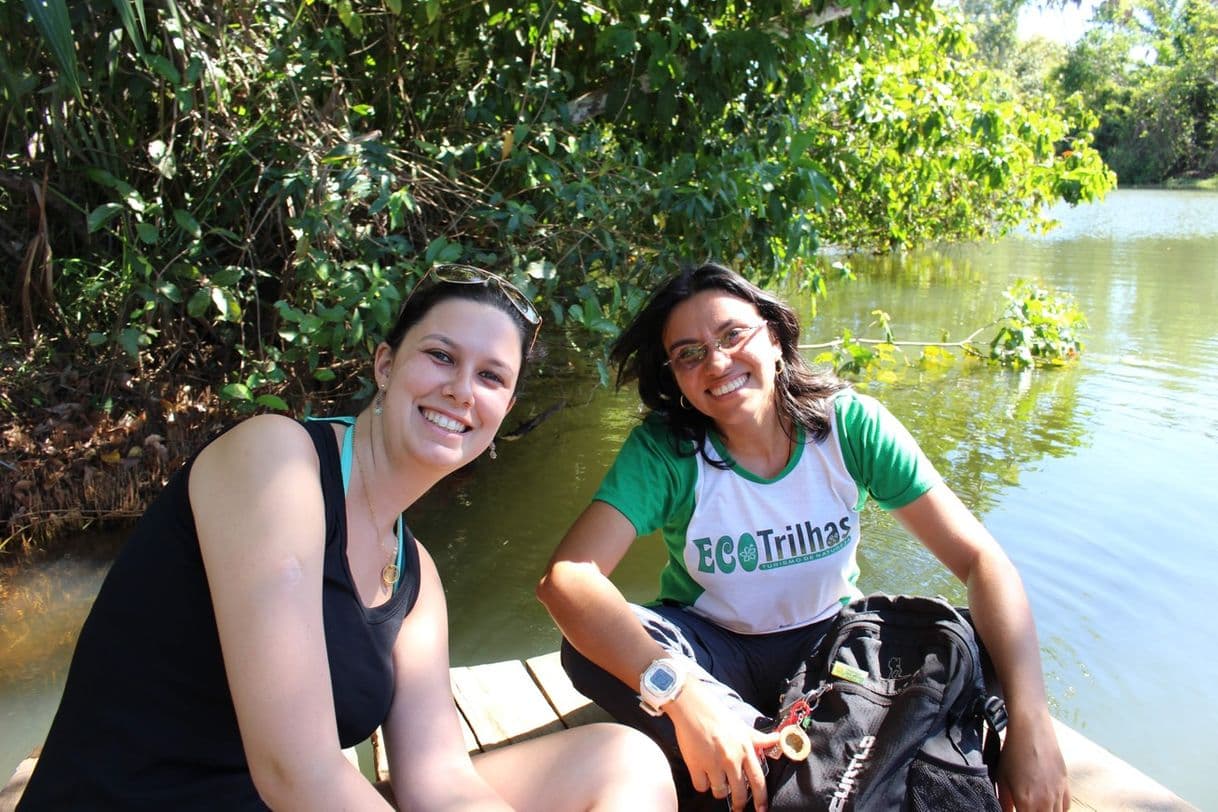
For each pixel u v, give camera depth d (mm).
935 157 7500
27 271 4703
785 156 5637
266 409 4762
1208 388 6445
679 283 2244
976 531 2225
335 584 1525
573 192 4578
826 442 2271
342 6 4617
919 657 2084
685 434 2305
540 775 1771
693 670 2164
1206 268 11961
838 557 2318
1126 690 3088
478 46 5391
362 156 4332
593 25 5406
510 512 4707
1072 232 16875
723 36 5059
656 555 4270
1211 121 33094
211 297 4152
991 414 5945
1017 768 1923
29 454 4641
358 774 1427
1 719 3158
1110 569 3840
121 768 1431
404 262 4289
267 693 1366
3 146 4551
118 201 4660
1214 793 2605
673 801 1763
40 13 2699
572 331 6109
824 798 1859
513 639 3607
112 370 4883
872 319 8898
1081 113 8336
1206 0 32375
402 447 1603
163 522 1472
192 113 4520
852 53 6664
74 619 3812
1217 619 3480
